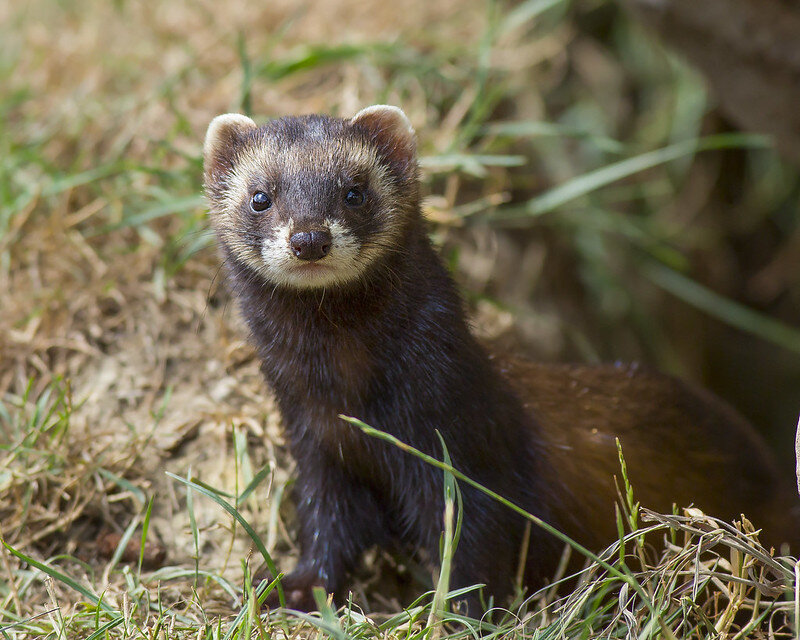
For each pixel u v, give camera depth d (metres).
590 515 9.11
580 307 15.20
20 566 9.00
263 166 8.16
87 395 10.38
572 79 15.76
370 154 8.24
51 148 13.24
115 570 9.12
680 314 16.64
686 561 7.35
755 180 16.81
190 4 15.68
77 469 9.71
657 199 16.45
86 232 12.20
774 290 17.14
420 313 8.05
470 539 8.16
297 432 8.62
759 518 10.06
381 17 15.29
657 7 12.64
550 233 14.72
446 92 14.06
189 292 11.57
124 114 13.57
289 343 8.17
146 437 10.17
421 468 8.12
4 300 11.52
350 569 8.96
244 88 12.03
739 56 12.47
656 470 9.51
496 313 12.90
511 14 14.95
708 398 10.59
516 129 13.09
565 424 9.27
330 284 7.77
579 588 7.47
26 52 15.52
